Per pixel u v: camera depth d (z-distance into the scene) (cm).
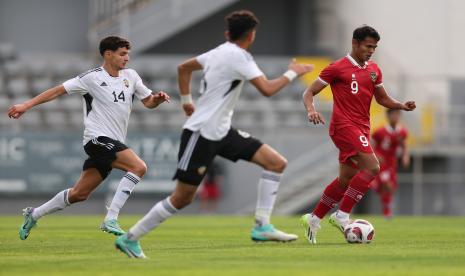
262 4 11344
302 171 9362
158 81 10269
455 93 10225
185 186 2873
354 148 3547
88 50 11444
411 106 3675
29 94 9906
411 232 4638
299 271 2478
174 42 11069
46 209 3719
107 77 3669
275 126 9481
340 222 3625
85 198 3728
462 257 2944
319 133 9469
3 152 8700
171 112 9688
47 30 11431
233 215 8900
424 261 2795
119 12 10856
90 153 3672
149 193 8794
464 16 10512
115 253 3184
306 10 11119
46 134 8744
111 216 3678
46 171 8738
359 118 3584
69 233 4459
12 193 8706
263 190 3166
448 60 10519
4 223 5631
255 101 10138
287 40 11400
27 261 2841
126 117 3712
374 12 10725
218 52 2934
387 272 2453
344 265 2655
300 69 2944
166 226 5431
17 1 11406
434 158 9925
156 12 10719
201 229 4994
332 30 11075
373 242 3684
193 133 2891
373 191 9706
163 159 8819
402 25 10606
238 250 3222
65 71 10319
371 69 3597
